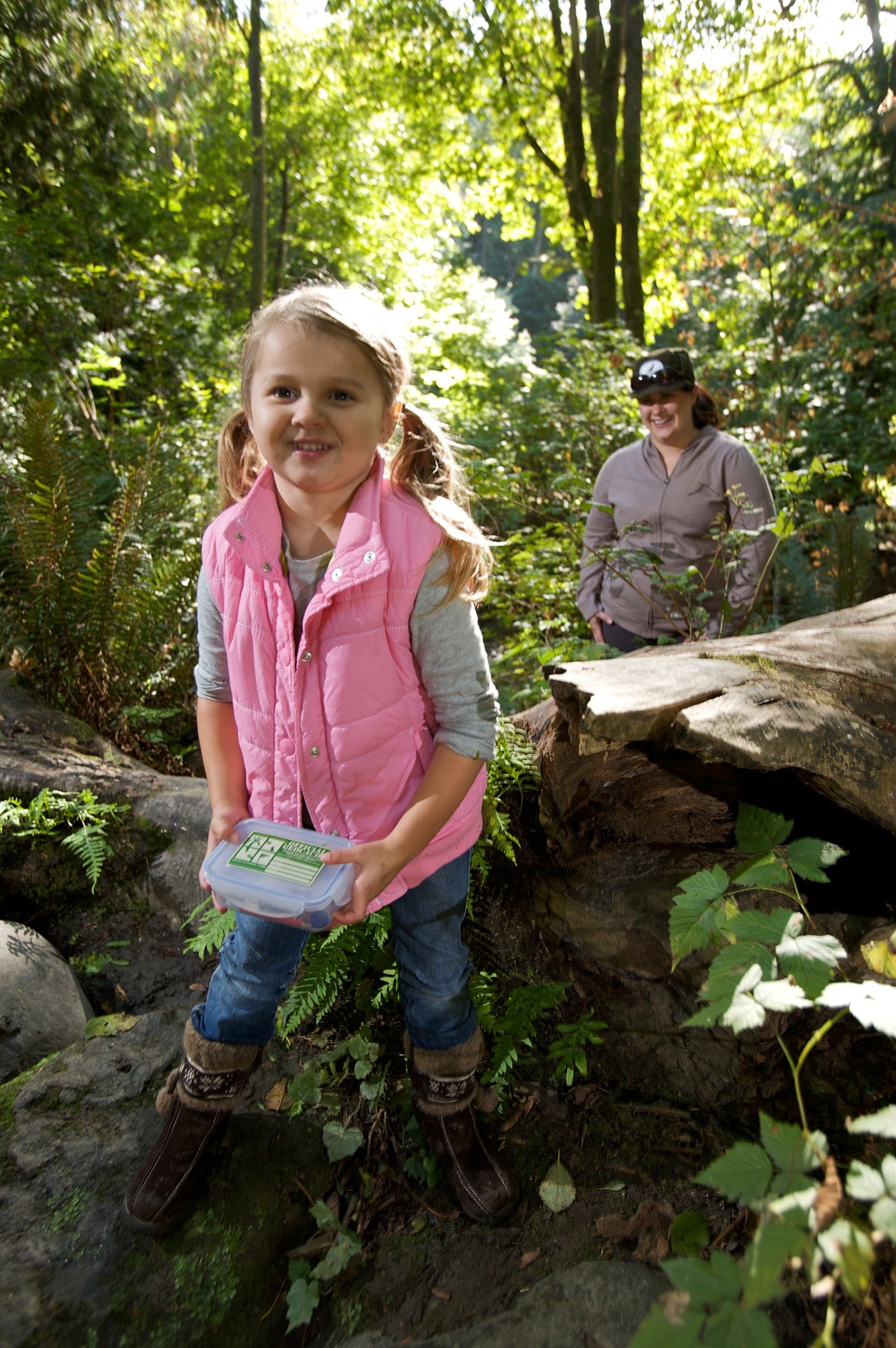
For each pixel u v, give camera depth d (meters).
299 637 1.42
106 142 11.23
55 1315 1.52
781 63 11.73
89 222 9.55
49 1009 2.17
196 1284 1.59
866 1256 0.97
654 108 12.69
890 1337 1.35
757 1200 1.11
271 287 15.32
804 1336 1.42
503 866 2.26
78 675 3.55
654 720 1.62
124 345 8.44
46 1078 1.93
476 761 1.45
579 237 12.11
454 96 12.75
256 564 1.39
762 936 1.35
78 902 2.67
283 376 1.29
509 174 14.38
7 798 2.75
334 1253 1.67
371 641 1.37
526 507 4.39
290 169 16.72
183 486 5.23
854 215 8.77
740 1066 1.85
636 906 1.99
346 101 15.24
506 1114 1.94
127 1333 1.52
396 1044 2.10
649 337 14.10
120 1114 1.87
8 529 3.64
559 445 6.61
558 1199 1.74
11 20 10.00
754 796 1.88
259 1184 1.76
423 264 17.11
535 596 4.24
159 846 2.70
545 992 2.01
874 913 1.84
